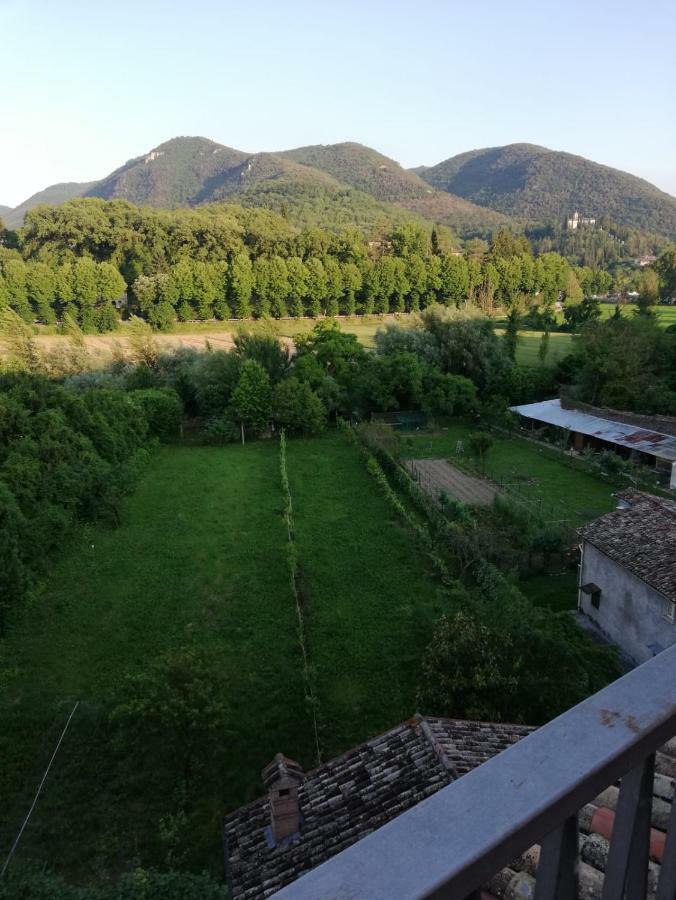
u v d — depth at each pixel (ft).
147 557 80.94
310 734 49.90
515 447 143.13
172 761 46.11
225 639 62.64
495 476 119.85
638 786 5.18
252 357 169.07
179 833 40.57
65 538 83.92
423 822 4.52
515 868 10.81
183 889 32.12
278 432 151.94
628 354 155.74
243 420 147.43
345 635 63.26
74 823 41.86
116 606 68.90
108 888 35.47
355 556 81.00
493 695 43.68
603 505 103.14
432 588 72.74
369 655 59.98
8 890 33.01
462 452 136.77
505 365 183.01
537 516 96.94
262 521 92.99
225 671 53.06
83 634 63.72
